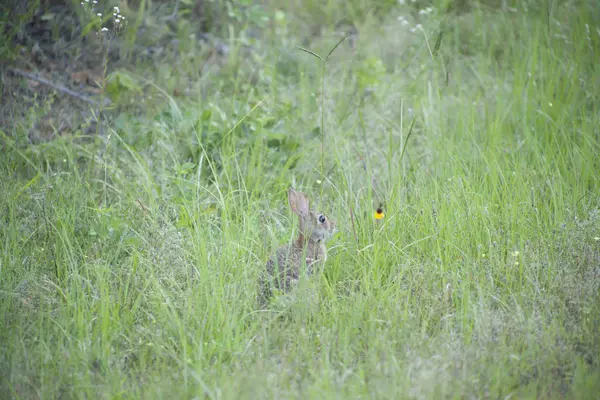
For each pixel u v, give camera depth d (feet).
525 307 29.84
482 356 26.86
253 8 53.16
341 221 36.24
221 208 36.04
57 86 46.01
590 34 50.37
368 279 31.81
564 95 45.75
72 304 29.81
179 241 33.27
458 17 55.93
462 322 29.04
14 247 33.24
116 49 51.19
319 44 55.57
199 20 56.44
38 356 27.22
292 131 43.21
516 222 34.81
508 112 44.70
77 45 49.98
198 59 52.08
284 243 34.86
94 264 32.22
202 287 30.89
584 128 41.34
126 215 36.27
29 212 35.70
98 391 25.59
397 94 47.39
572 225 33.99
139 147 41.45
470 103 44.78
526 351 27.09
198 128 41.55
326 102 46.44
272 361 27.07
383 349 26.96
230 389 24.54
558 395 25.30
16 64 48.03
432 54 40.96
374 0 60.80
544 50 48.67
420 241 34.40
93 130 44.50
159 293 30.32
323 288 32.17
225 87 49.44
